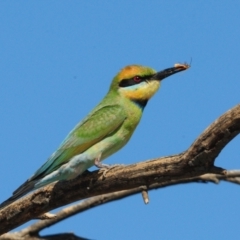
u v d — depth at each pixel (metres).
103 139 14.13
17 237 13.96
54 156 13.70
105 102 14.80
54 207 12.38
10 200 12.57
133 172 11.27
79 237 14.14
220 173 10.59
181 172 10.80
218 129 9.95
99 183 11.84
